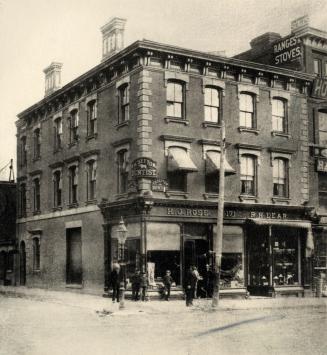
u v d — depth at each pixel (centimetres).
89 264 3125
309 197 3231
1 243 4241
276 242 3011
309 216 3153
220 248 2414
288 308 2461
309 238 3067
